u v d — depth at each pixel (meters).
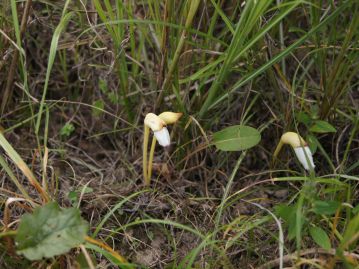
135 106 0.66
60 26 0.52
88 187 0.59
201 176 0.62
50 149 0.63
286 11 0.52
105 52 0.62
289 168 0.62
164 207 0.58
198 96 0.61
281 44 0.63
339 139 0.60
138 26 0.62
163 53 0.58
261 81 0.64
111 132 0.66
